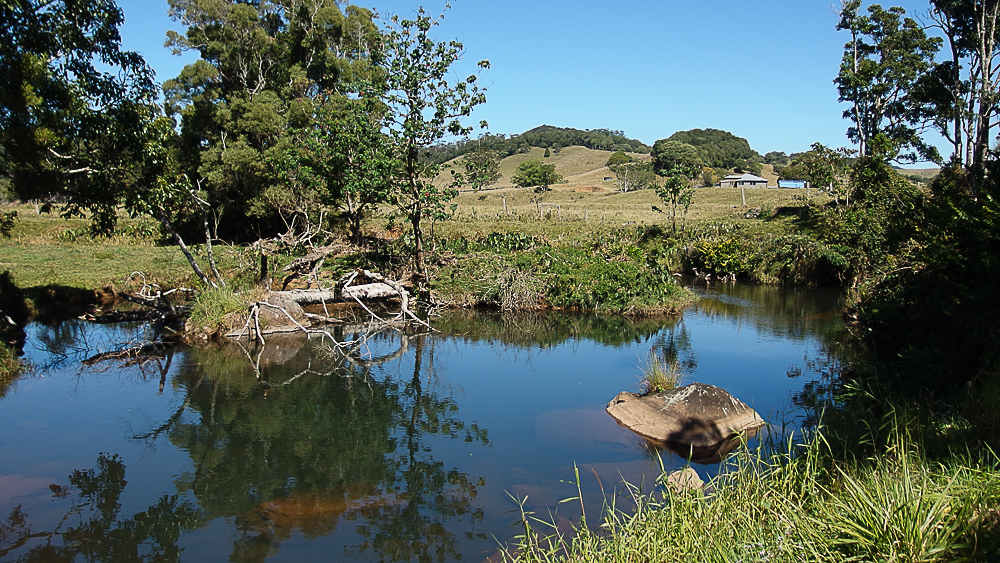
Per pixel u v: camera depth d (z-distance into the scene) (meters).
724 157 126.06
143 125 14.32
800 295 22.22
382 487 7.53
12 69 11.60
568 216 44.56
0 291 16.80
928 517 3.75
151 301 16.61
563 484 7.22
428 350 14.77
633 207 58.12
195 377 12.45
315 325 17.33
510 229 34.34
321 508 7.01
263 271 18.16
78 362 13.47
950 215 9.32
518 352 14.48
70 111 13.30
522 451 8.37
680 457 7.82
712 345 14.46
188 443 9.10
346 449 8.80
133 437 9.31
